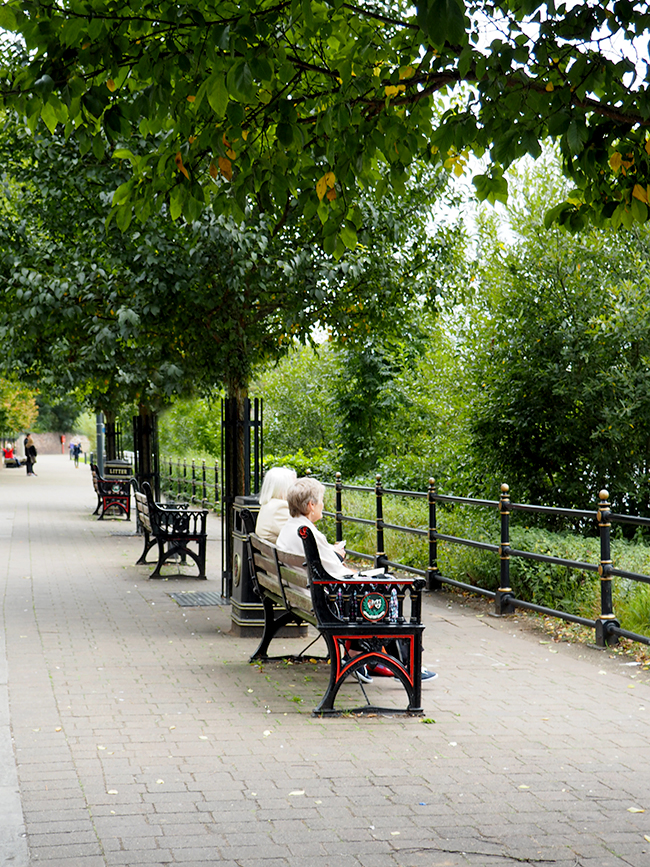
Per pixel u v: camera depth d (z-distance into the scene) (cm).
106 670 703
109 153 1070
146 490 1234
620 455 1324
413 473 1734
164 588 1146
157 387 1515
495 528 1187
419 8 360
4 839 385
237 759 497
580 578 955
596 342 1305
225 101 433
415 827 408
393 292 1226
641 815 425
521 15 473
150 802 432
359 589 593
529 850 386
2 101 477
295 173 557
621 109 462
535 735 549
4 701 607
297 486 692
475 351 1427
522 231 1389
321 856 377
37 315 1183
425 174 1188
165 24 462
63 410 10788
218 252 992
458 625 904
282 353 1339
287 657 746
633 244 1344
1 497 3023
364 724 569
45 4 441
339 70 497
